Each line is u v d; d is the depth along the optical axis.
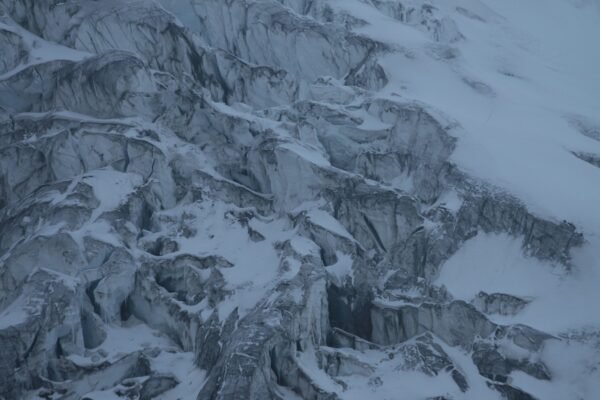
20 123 64.88
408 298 52.03
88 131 62.09
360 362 48.47
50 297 50.31
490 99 68.31
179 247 56.78
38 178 62.84
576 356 46.84
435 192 59.12
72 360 49.69
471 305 49.81
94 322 52.62
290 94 70.00
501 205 55.03
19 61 69.38
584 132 66.88
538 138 61.84
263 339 46.78
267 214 59.09
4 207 62.03
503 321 50.06
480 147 59.50
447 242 54.88
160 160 60.78
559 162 59.47
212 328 50.38
